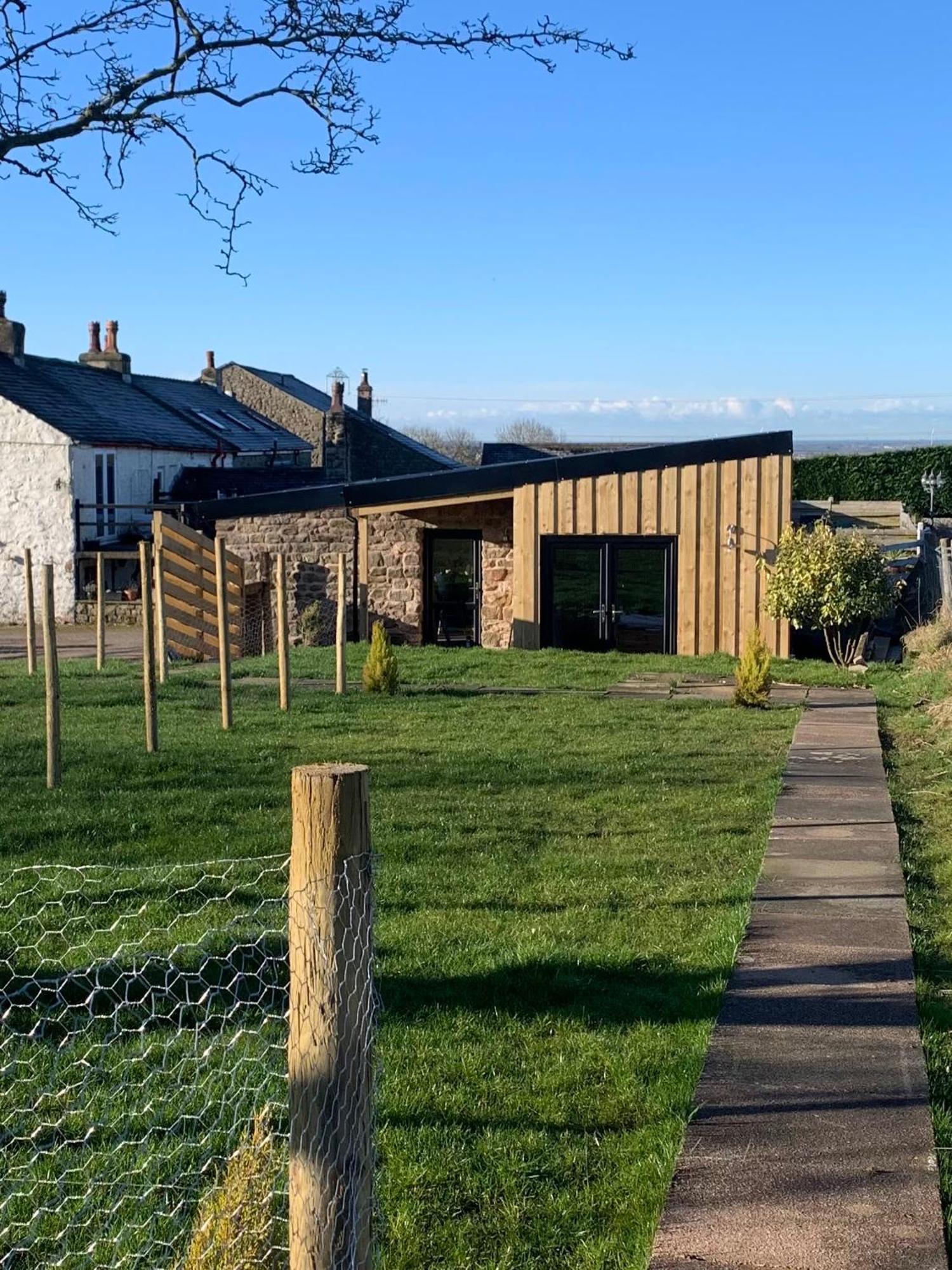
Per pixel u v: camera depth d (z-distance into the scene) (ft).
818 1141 14.51
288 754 37.70
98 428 110.83
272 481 127.85
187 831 28.04
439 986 19.20
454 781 34.53
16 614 105.70
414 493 74.74
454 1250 12.62
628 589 70.08
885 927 22.59
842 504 126.00
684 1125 14.89
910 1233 12.60
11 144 24.54
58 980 18.43
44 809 29.76
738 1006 18.72
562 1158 14.30
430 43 26.32
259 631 79.00
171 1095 15.34
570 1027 17.81
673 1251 12.30
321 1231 10.20
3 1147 14.39
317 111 26.76
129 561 110.73
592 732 43.32
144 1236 12.78
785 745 41.04
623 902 23.94
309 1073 10.22
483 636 76.48
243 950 19.75
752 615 68.13
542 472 70.90
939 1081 16.30
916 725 45.55
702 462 68.44
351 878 10.24
